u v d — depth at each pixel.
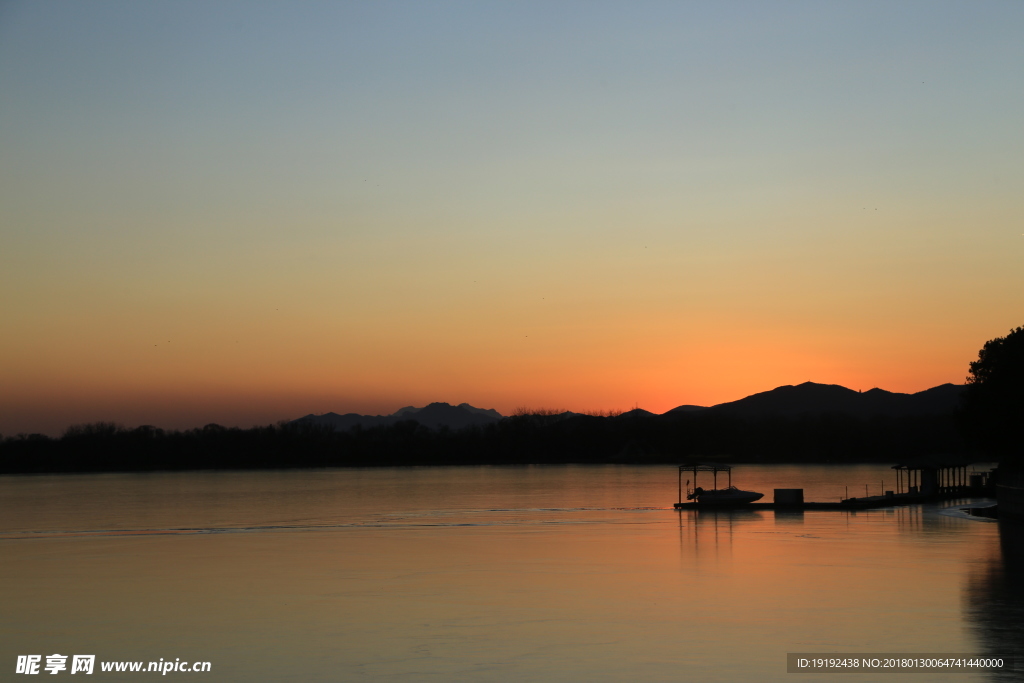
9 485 171.62
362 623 24.92
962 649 21.69
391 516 70.62
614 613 25.98
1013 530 48.91
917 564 35.09
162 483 175.88
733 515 63.47
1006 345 75.12
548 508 79.19
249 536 51.91
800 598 28.03
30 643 23.03
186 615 26.23
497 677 19.66
